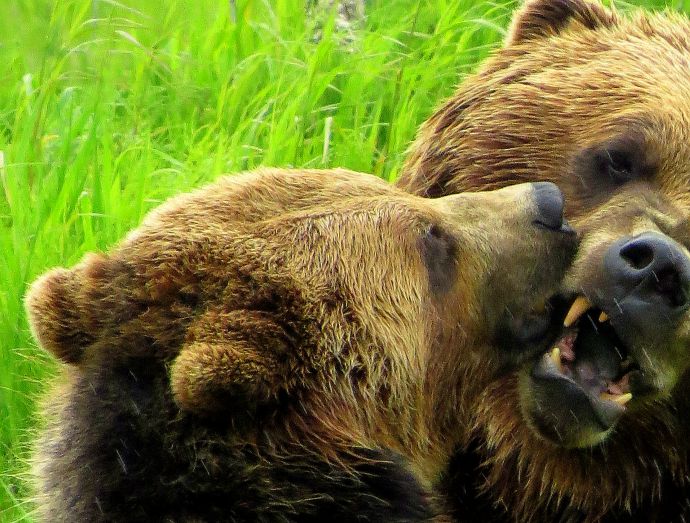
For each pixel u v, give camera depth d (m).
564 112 11.27
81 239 13.20
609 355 10.26
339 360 8.80
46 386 10.68
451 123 12.00
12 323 12.20
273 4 17.56
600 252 9.99
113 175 13.75
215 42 16.52
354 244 9.05
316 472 8.64
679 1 17.23
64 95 15.42
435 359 9.55
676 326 9.79
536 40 12.21
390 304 9.09
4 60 16.92
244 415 8.54
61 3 16.50
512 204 9.67
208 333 8.44
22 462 11.28
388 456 9.02
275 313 8.66
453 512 11.42
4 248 12.78
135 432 8.59
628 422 10.67
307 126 15.28
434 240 9.45
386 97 15.80
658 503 11.11
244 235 8.95
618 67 11.30
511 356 9.91
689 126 10.77
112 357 8.84
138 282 8.98
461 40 16.09
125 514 8.50
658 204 10.56
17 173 13.74
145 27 16.47
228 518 8.44
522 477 11.17
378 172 14.71
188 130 15.54
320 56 15.40
